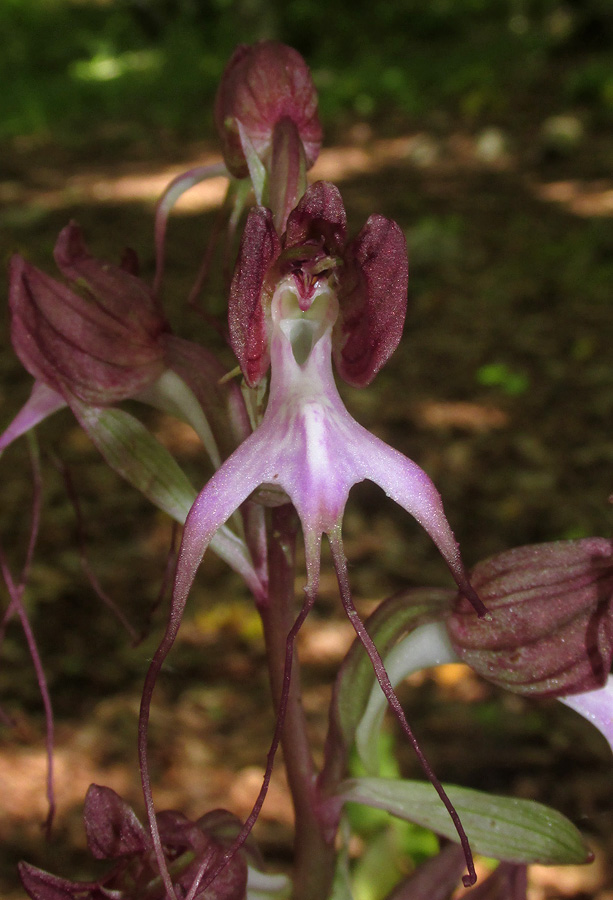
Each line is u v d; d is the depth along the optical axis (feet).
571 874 1.06
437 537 0.52
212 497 0.52
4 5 7.52
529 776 1.16
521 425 1.90
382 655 0.61
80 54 6.82
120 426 0.62
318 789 0.62
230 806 1.18
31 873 0.57
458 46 5.73
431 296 2.51
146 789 0.50
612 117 3.93
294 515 0.60
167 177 3.82
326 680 1.34
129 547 1.62
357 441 0.53
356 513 1.68
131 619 1.47
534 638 0.59
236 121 0.58
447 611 0.61
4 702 1.32
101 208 3.39
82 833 1.13
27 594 1.51
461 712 1.28
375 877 0.81
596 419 1.90
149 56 6.59
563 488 1.70
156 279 0.67
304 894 0.62
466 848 0.50
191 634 1.45
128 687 1.35
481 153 3.76
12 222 3.24
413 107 4.58
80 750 1.25
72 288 0.61
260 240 0.53
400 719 0.50
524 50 5.16
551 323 2.31
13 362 2.23
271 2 6.33
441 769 1.18
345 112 4.72
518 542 1.57
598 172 3.38
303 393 0.54
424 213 3.09
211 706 1.32
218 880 0.57
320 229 0.54
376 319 0.54
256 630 1.45
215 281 2.62
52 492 1.77
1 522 1.69
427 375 2.11
